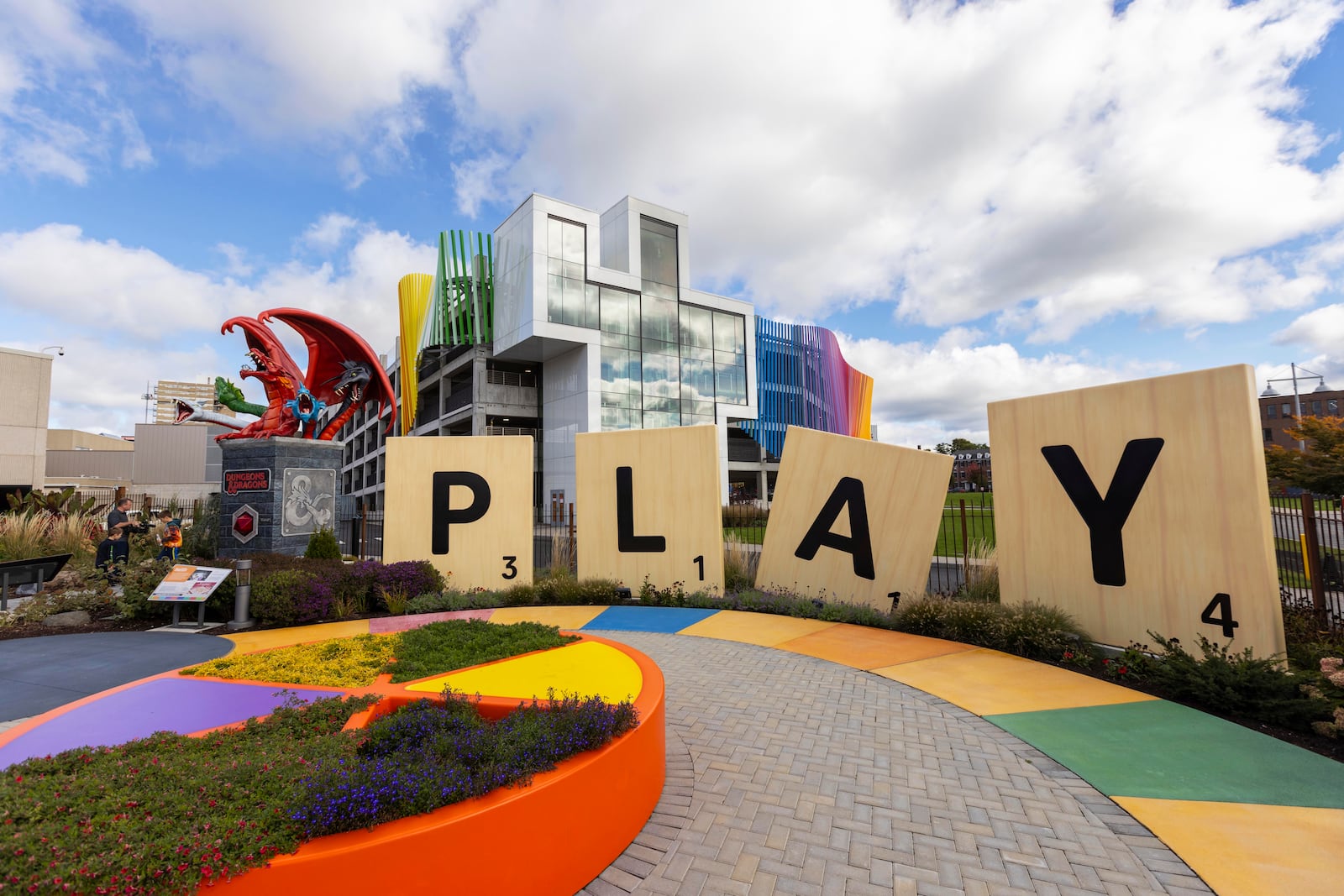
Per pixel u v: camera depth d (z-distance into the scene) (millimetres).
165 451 52000
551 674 5199
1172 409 7254
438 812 2855
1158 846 3529
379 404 15117
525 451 12531
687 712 5754
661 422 37062
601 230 39500
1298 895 3068
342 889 2525
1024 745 4945
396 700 4484
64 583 11219
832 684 6523
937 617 8562
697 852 3539
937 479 9766
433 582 11500
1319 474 20078
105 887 2197
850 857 3467
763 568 11609
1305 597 8766
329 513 14102
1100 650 7383
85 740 3973
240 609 9109
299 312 14086
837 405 54625
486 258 38250
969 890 3174
